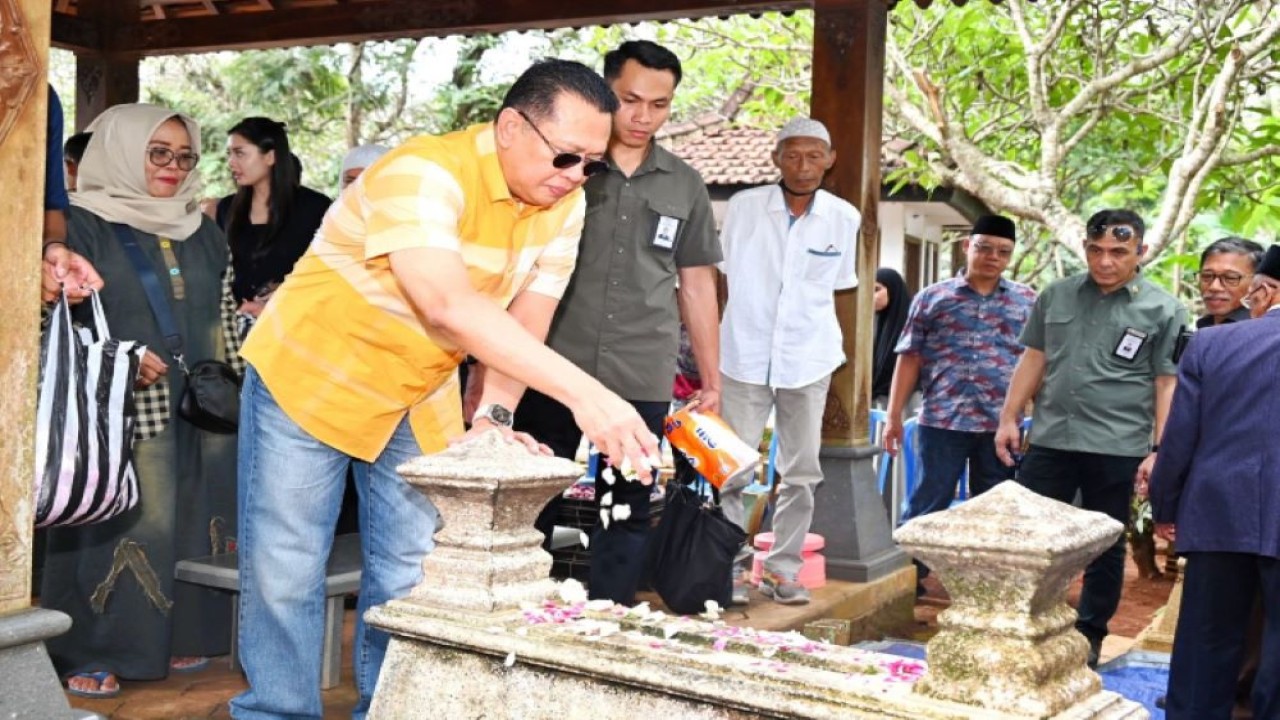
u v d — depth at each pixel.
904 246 16.36
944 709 2.01
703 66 13.54
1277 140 8.84
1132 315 5.88
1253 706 4.37
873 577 6.84
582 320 4.96
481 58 18.06
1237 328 4.45
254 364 3.45
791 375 5.96
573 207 3.42
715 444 4.67
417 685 2.52
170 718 4.42
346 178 6.32
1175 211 8.42
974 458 7.32
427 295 2.88
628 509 3.24
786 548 6.14
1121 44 10.52
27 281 3.00
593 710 2.31
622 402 2.65
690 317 5.37
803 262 6.00
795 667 2.22
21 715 2.96
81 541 4.55
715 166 14.84
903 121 11.35
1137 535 9.08
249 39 8.59
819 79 6.84
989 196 9.44
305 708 3.64
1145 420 5.91
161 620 4.65
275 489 3.50
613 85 4.85
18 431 3.00
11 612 3.00
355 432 3.46
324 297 3.34
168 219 4.62
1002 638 2.04
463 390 6.20
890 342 8.93
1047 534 1.99
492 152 3.10
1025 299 7.34
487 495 2.51
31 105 2.97
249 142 6.15
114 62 8.91
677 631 2.41
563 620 2.49
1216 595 4.43
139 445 4.52
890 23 9.92
